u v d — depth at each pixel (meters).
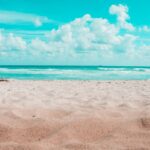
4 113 3.66
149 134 2.69
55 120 3.21
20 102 5.25
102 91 7.98
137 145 2.37
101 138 2.63
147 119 3.14
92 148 2.30
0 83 11.25
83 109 4.22
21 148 2.28
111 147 2.31
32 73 24.05
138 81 12.72
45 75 21.34
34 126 2.98
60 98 6.14
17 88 9.01
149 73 25.61
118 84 10.98
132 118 3.35
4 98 5.93
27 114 3.70
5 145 2.35
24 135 2.75
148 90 8.10
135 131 2.80
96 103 5.18
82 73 24.47
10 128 2.92
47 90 8.34
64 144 2.42
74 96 6.62
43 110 3.98
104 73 24.73
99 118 3.29
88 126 2.95
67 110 4.01
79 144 2.39
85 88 9.16
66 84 11.13
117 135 2.67
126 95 6.73
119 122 3.13
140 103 5.08
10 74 22.41
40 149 2.27
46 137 2.68
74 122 3.07
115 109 4.25
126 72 26.78
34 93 7.30
